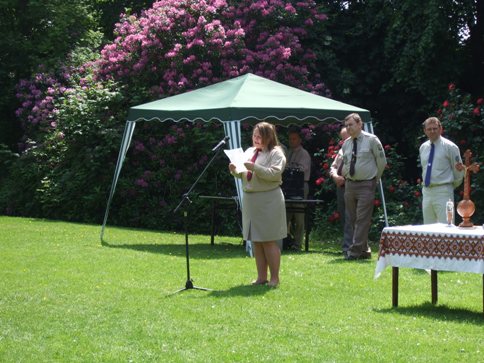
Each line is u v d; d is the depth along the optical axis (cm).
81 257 1005
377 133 1831
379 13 1764
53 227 1419
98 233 1340
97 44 2183
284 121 1305
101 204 1655
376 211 1430
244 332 591
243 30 1714
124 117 1684
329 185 1476
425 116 1789
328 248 1245
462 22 1661
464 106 1413
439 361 514
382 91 1766
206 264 964
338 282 823
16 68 2097
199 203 1570
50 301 712
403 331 597
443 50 1641
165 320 632
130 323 621
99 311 666
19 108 1956
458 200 1328
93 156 1653
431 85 1647
